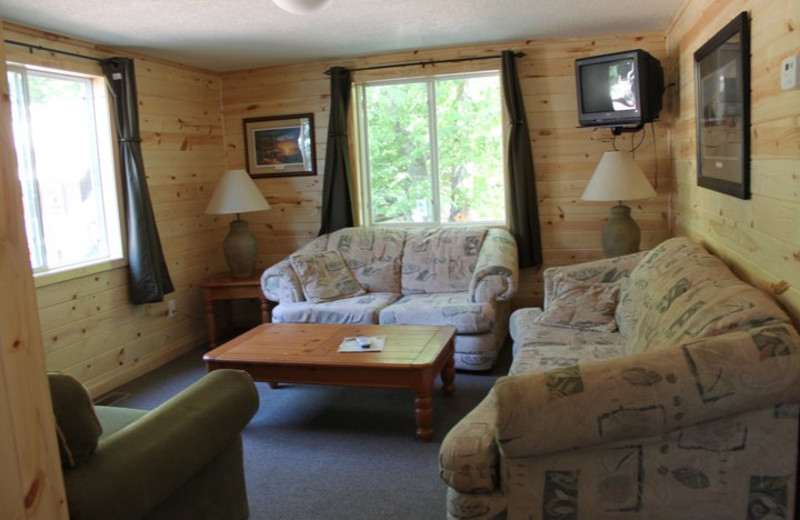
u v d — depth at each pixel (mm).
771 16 2070
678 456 1753
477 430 1915
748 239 2453
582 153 4707
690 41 3584
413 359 3064
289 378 3176
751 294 2016
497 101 4875
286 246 5391
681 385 1688
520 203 4711
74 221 4020
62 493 1039
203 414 2053
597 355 2850
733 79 2508
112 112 4180
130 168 4180
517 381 1765
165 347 4668
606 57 4059
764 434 1714
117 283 4203
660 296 2600
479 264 4164
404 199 5164
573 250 4820
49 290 3664
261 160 5348
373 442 3082
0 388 914
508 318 4734
